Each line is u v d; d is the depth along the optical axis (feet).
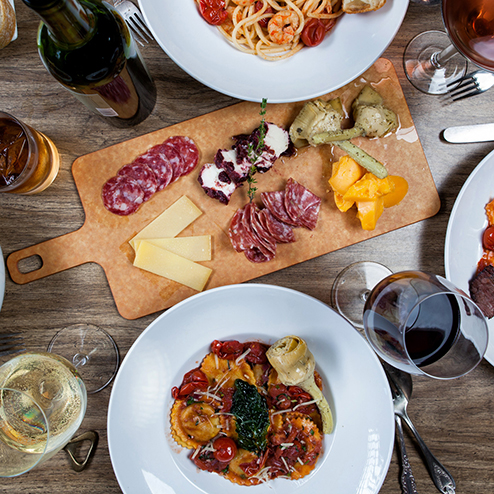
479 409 4.44
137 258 4.23
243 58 4.02
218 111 4.37
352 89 4.43
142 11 3.49
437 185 4.50
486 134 4.42
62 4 2.51
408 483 4.30
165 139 4.37
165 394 4.09
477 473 4.44
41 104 4.27
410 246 4.48
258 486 4.15
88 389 4.28
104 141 4.35
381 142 4.45
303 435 4.09
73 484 4.26
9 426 3.83
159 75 4.34
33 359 3.68
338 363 4.06
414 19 4.45
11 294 4.29
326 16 3.92
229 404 4.11
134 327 4.36
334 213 4.42
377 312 3.54
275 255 4.40
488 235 4.27
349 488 4.06
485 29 3.34
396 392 4.37
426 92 4.44
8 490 4.22
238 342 4.18
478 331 3.36
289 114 4.41
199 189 4.40
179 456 4.13
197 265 4.32
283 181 4.43
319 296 4.44
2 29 3.87
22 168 3.83
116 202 4.28
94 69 3.15
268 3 3.93
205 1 3.78
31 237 4.31
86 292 4.34
